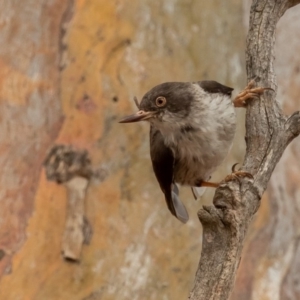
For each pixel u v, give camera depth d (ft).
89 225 43.27
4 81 48.14
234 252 21.71
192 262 44.34
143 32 50.72
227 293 21.62
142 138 46.42
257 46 26.40
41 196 43.91
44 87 48.21
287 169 49.85
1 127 46.75
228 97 29.81
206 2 54.08
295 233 47.16
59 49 49.90
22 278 41.47
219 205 22.08
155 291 42.63
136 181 45.37
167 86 29.68
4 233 43.09
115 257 42.86
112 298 41.63
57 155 44.88
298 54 54.49
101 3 50.96
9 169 45.19
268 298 44.47
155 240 44.14
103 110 46.85
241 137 49.83
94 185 44.50
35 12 50.88
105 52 49.21
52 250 42.34
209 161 30.01
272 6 26.76
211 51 52.29
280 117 24.93
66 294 41.14
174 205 31.65
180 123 29.40
